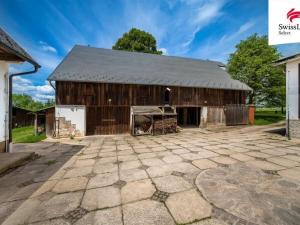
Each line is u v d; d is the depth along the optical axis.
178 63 20.86
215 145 8.51
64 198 3.57
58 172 5.17
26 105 64.31
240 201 3.18
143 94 15.38
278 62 10.23
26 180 4.58
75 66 14.66
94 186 4.12
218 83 17.81
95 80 13.44
